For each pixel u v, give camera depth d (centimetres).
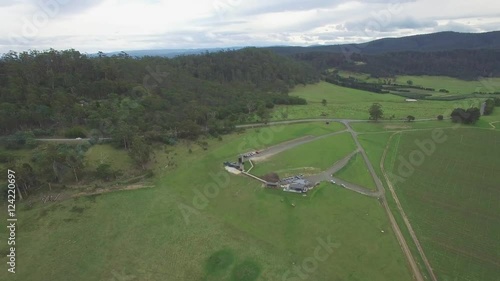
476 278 7106
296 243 8312
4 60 17912
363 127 17588
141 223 9100
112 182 11112
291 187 10712
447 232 8694
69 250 8019
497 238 8425
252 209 9769
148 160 12644
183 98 19050
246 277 7200
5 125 13000
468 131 16462
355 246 8156
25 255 7812
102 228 8862
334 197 10400
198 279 7188
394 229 8844
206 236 8569
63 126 14250
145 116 15675
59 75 17250
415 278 7125
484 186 11100
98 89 17112
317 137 16025
